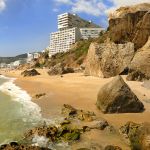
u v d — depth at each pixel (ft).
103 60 183.21
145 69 154.71
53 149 55.21
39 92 137.39
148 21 185.57
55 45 649.20
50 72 253.85
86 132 63.93
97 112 83.61
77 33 615.16
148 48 162.09
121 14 207.92
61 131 63.82
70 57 340.39
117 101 81.30
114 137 60.64
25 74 278.87
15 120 80.43
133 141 53.88
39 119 80.59
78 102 100.53
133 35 196.85
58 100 108.88
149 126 52.90
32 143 59.26
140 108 82.69
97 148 54.24
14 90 155.74
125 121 72.49
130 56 178.60
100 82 158.10
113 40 209.36
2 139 62.95
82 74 218.18
